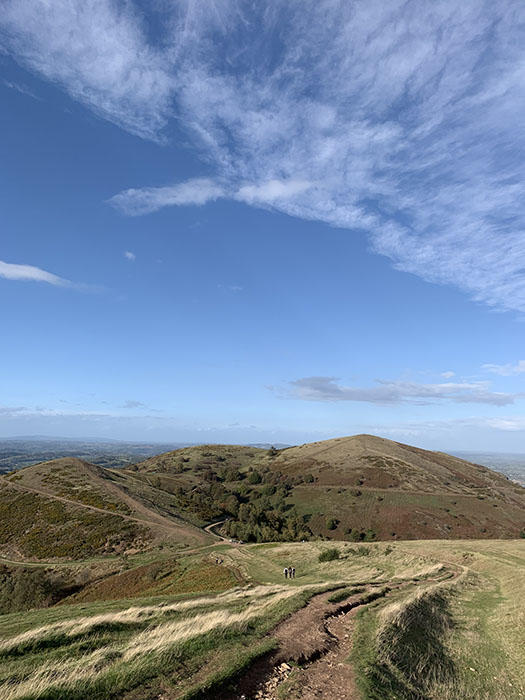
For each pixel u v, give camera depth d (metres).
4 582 52.84
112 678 9.86
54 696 8.95
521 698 13.04
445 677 13.69
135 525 75.31
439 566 38.97
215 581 41.47
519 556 43.94
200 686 9.82
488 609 24.36
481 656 16.41
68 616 22.30
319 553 50.41
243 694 10.07
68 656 12.40
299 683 10.89
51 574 55.69
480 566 40.41
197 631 13.48
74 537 69.75
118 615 17.91
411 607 20.16
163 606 21.25
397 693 11.36
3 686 9.91
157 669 10.56
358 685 10.97
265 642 13.31
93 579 53.81
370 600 22.38
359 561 44.84
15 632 18.84
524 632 18.92
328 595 21.89
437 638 17.56
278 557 52.47
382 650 13.84
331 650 13.73
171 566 54.12
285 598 20.47
